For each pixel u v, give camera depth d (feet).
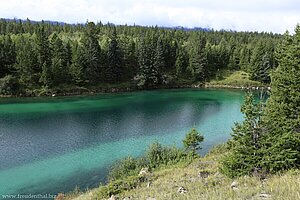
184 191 60.44
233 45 464.65
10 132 166.30
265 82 394.52
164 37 425.69
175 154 108.37
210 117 216.13
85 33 350.43
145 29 550.36
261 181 55.62
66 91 302.66
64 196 90.94
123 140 158.30
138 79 346.54
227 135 171.53
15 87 288.51
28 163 124.26
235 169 63.82
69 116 207.62
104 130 176.14
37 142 150.92
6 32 419.33
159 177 81.35
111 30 445.78
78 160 128.67
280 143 59.67
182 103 268.21
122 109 236.22
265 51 407.03
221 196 43.68
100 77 337.11
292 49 67.82
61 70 310.24
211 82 394.11
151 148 111.86
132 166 102.89
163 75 366.02
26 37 368.07
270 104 68.85
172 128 184.55
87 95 300.81
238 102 278.87
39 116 205.16
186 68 403.13
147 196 62.08
